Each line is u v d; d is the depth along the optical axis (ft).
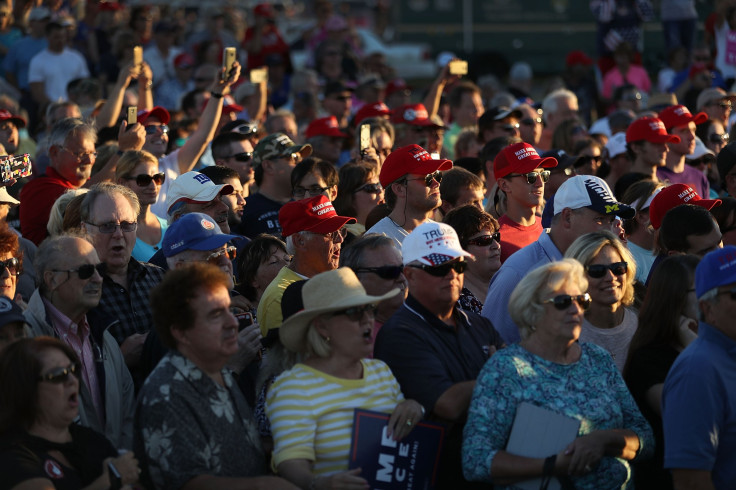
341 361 41.50
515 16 172.14
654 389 44.29
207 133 75.87
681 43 153.99
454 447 43.01
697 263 45.16
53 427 37.29
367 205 69.15
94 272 45.70
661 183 64.59
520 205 63.26
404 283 49.06
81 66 125.18
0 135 86.07
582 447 39.78
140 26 138.92
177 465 37.86
